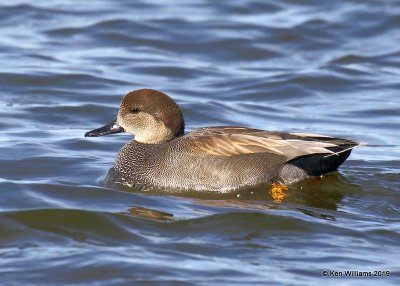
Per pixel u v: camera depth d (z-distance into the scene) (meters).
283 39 27.34
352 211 14.87
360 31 27.92
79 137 19.11
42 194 15.25
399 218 14.70
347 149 15.40
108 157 17.95
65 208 14.32
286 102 23.14
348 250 13.29
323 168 15.82
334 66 25.36
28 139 18.80
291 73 24.53
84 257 12.76
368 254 13.17
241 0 30.23
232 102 22.72
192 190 15.83
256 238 13.68
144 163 16.23
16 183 15.63
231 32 27.61
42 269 12.44
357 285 12.16
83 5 29.94
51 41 26.97
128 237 13.59
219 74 24.81
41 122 20.55
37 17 28.75
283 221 14.12
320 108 22.55
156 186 16.03
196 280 12.15
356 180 16.19
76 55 25.88
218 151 15.80
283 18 28.75
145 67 25.06
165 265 12.56
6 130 19.61
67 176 16.73
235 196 15.59
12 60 25.05
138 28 27.75
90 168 17.14
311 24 28.03
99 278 12.21
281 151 15.68
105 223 13.96
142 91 16.59
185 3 30.28
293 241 13.59
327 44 27.23
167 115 16.48
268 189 15.64
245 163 15.70
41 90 22.84
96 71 24.47
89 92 22.84
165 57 26.16
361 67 25.30
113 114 21.28
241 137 15.92
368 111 22.16
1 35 27.22
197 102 22.08
